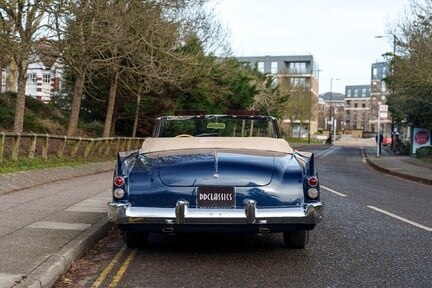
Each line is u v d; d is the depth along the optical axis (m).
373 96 129.25
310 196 5.93
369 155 40.09
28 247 6.11
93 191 12.18
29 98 30.75
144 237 6.79
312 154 6.52
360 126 176.50
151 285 5.24
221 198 5.80
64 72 31.98
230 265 6.05
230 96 41.62
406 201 12.57
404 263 6.20
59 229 7.25
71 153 20.97
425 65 24.45
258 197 5.81
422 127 38.06
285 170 5.99
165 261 6.23
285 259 6.36
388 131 109.00
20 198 10.49
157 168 5.98
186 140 7.04
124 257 6.43
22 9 16.78
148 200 5.84
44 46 19.27
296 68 111.62
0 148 14.49
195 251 6.76
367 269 5.91
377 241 7.46
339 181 18.00
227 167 5.91
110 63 23.03
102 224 7.65
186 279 5.46
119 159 6.11
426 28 25.23
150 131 38.19
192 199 5.80
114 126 35.34
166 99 35.81
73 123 23.62
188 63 25.20
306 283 5.34
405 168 25.39
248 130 7.88
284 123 83.38
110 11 19.86
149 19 23.27
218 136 7.87
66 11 18.06
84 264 6.09
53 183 13.78
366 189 15.35
